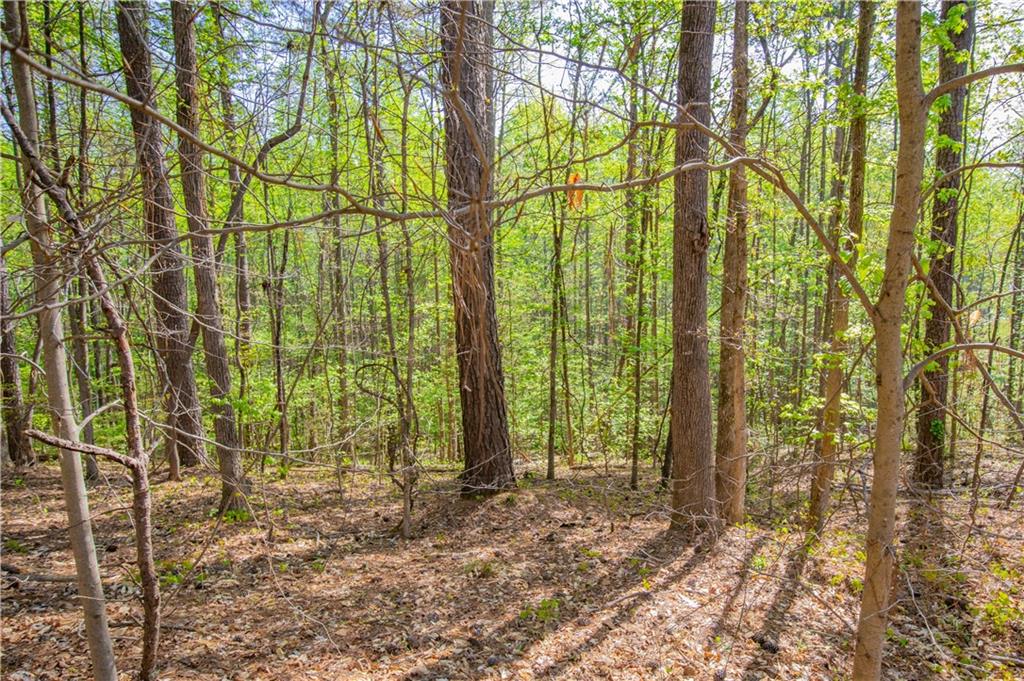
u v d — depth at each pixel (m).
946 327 7.60
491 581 6.13
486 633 5.13
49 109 4.02
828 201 7.46
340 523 7.86
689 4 6.55
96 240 2.90
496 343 8.65
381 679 4.41
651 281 12.00
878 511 3.00
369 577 6.15
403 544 7.17
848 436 5.95
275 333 11.53
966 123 7.47
